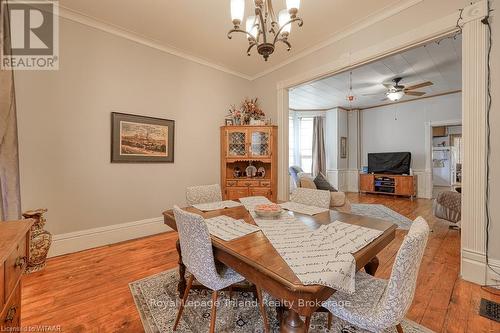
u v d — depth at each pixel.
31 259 2.26
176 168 3.64
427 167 6.40
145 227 3.33
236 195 4.03
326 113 7.70
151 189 3.39
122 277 2.19
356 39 2.90
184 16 2.75
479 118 2.00
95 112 2.88
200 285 1.82
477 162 2.02
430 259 2.57
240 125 4.00
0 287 0.84
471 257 2.06
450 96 5.99
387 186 6.69
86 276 2.20
